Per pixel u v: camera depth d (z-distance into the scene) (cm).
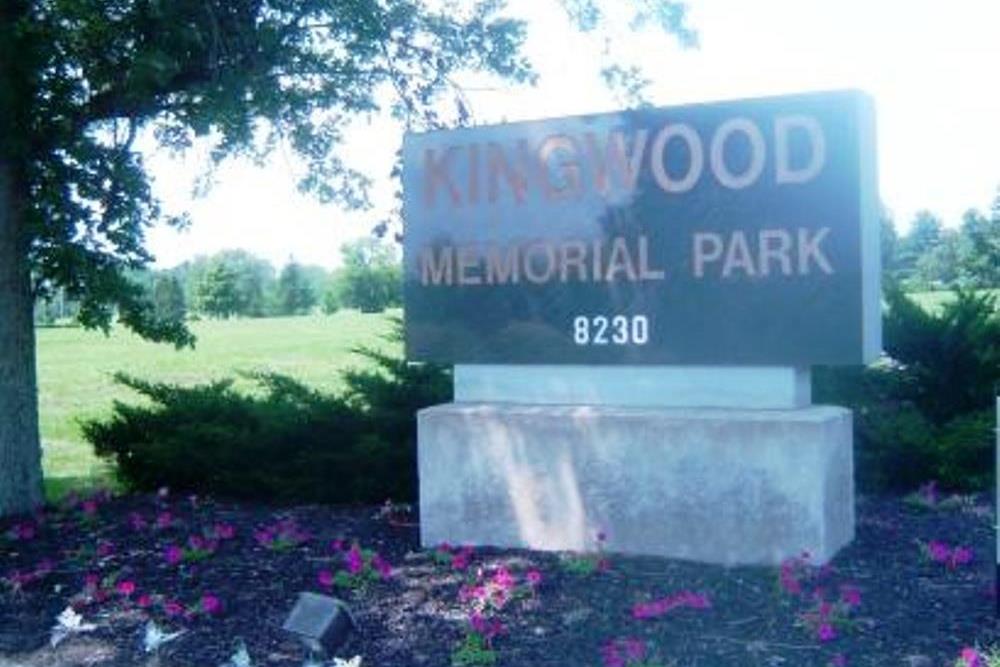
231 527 618
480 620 430
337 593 487
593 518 522
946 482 663
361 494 704
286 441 733
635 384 536
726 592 457
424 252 583
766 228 505
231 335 3506
